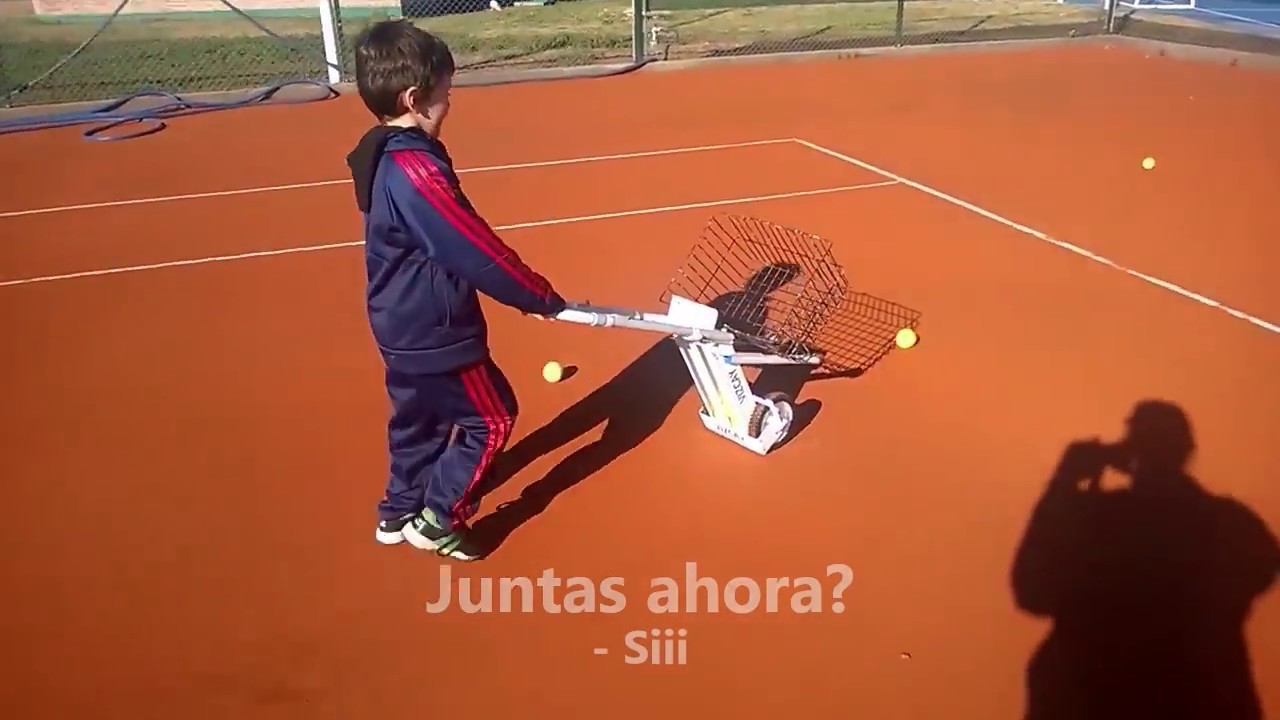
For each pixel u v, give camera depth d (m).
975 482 3.89
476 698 2.94
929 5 21.41
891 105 11.52
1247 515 3.65
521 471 4.06
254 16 20.52
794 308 5.34
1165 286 5.82
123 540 3.66
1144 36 16.11
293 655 3.11
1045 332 5.21
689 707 2.88
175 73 14.77
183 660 3.09
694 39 17.31
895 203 7.55
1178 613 3.19
